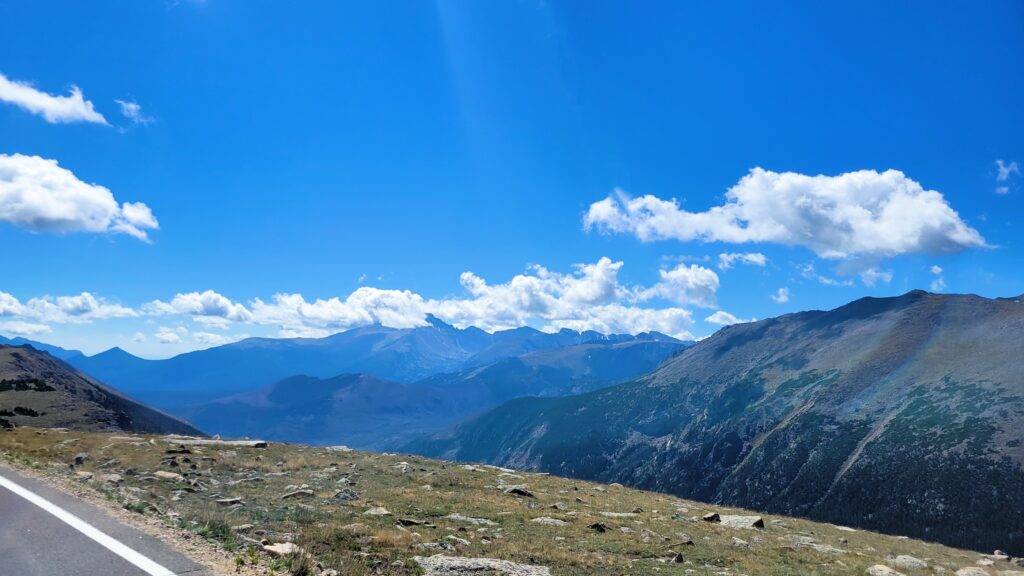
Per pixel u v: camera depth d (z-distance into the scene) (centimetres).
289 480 2888
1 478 1939
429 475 3522
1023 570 3083
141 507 1596
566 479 4709
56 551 1183
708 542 2445
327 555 1425
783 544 2653
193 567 1126
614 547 2105
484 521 2314
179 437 4547
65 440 3481
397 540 1736
